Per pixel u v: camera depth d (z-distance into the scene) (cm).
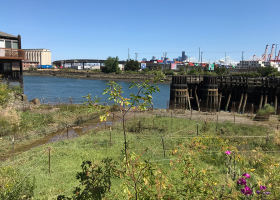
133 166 491
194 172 576
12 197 657
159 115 2461
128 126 1905
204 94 3562
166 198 473
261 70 8744
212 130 1802
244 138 1564
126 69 14062
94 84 9081
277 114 2933
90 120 2198
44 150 1240
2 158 1187
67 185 842
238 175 840
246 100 3403
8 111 1862
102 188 514
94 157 1152
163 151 1266
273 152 1289
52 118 2009
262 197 529
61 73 14462
